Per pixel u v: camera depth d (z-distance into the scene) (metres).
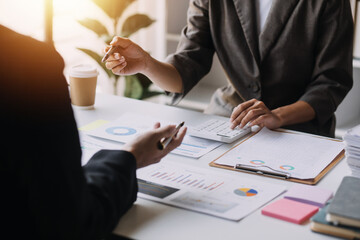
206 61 2.02
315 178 1.20
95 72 1.68
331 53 1.85
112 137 1.44
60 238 0.81
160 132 1.10
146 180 1.17
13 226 0.80
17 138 0.76
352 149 1.20
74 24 3.05
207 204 1.06
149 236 0.94
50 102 0.77
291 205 1.04
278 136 1.49
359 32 2.61
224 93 2.06
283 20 1.87
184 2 3.19
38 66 0.77
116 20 2.83
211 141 1.45
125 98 1.82
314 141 1.45
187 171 1.23
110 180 0.95
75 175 0.81
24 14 2.67
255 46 1.91
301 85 1.92
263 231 0.96
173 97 1.95
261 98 1.93
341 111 2.88
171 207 1.05
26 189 0.78
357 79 2.90
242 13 1.92
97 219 0.87
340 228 0.92
